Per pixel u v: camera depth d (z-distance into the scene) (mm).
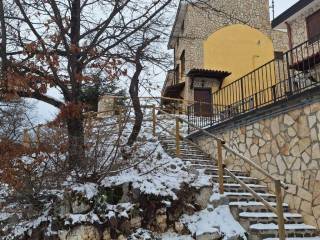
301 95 6980
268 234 6055
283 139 7578
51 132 7895
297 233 6316
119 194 6801
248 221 6367
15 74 6371
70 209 6496
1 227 7074
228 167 9328
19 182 6570
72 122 7312
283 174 7512
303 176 6957
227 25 20875
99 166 7098
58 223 6363
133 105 8859
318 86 6562
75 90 7230
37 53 6508
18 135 7980
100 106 10828
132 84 8719
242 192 7590
